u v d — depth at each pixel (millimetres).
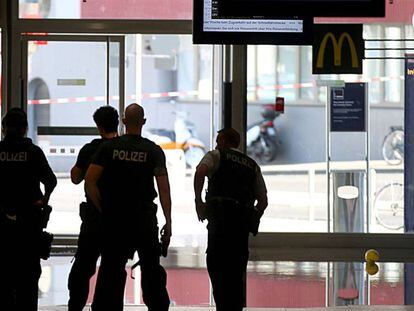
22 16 32188
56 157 32656
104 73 32562
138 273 27250
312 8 24625
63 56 32438
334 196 32688
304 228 32625
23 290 17859
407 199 32562
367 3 24609
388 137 32562
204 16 24859
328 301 23172
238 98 32188
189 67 33375
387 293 24219
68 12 32250
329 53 26875
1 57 32031
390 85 32406
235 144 18750
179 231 33719
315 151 32656
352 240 32531
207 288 25125
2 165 17828
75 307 18719
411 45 32125
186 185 33812
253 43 25000
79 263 18797
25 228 17797
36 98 32438
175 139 33719
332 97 32500
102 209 17516
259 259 29766
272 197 32688
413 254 31156
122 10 32344
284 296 23797
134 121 17812
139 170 17516
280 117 32500
